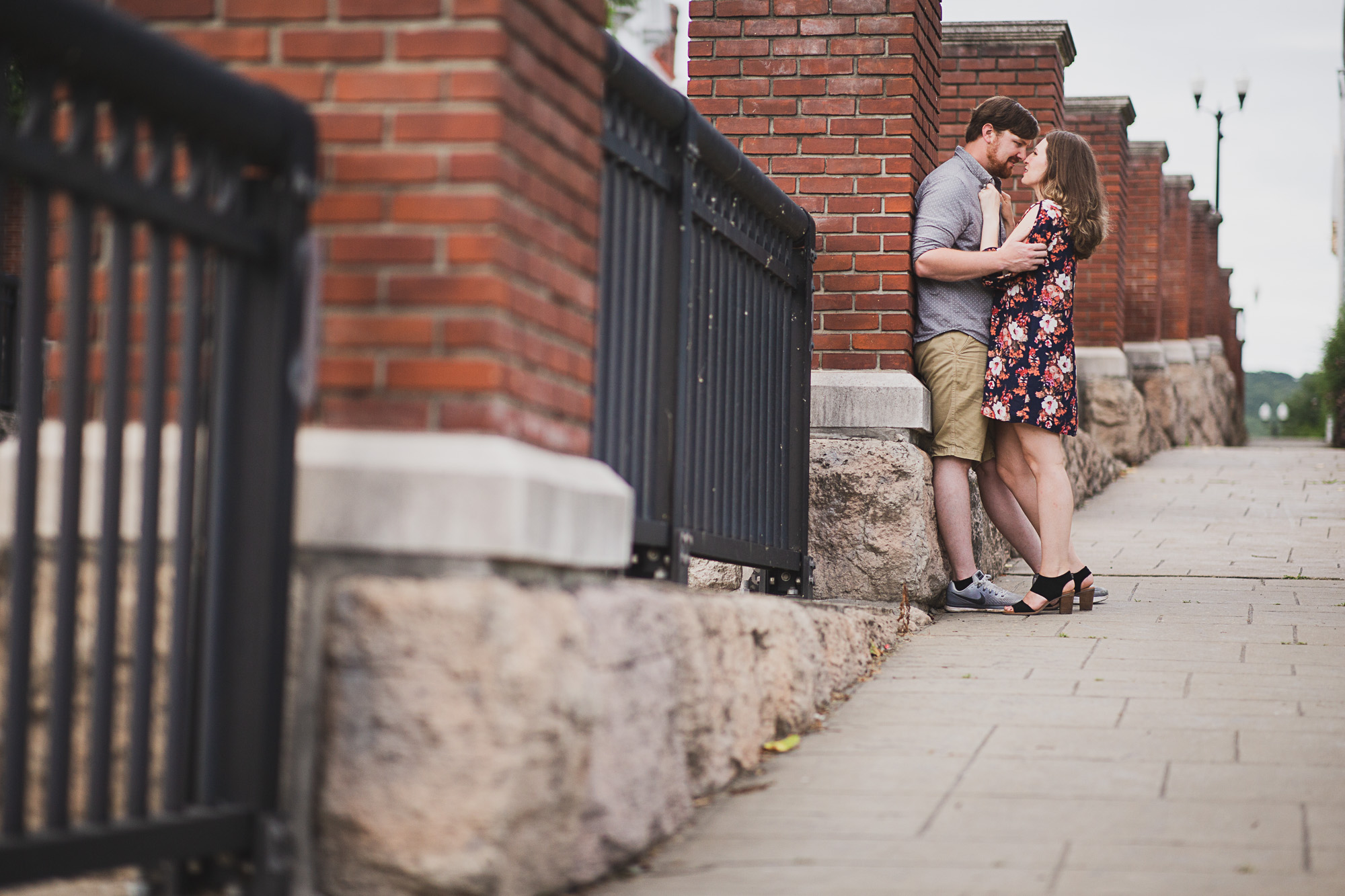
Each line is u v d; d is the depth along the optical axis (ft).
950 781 13.14
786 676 14.83
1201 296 77.41
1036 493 22.63
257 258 9.50
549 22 11.12
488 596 9.45
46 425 10.87
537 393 10.80
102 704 8.57
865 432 22.25
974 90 38.04
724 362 17.28
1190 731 14.51
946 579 23.04
